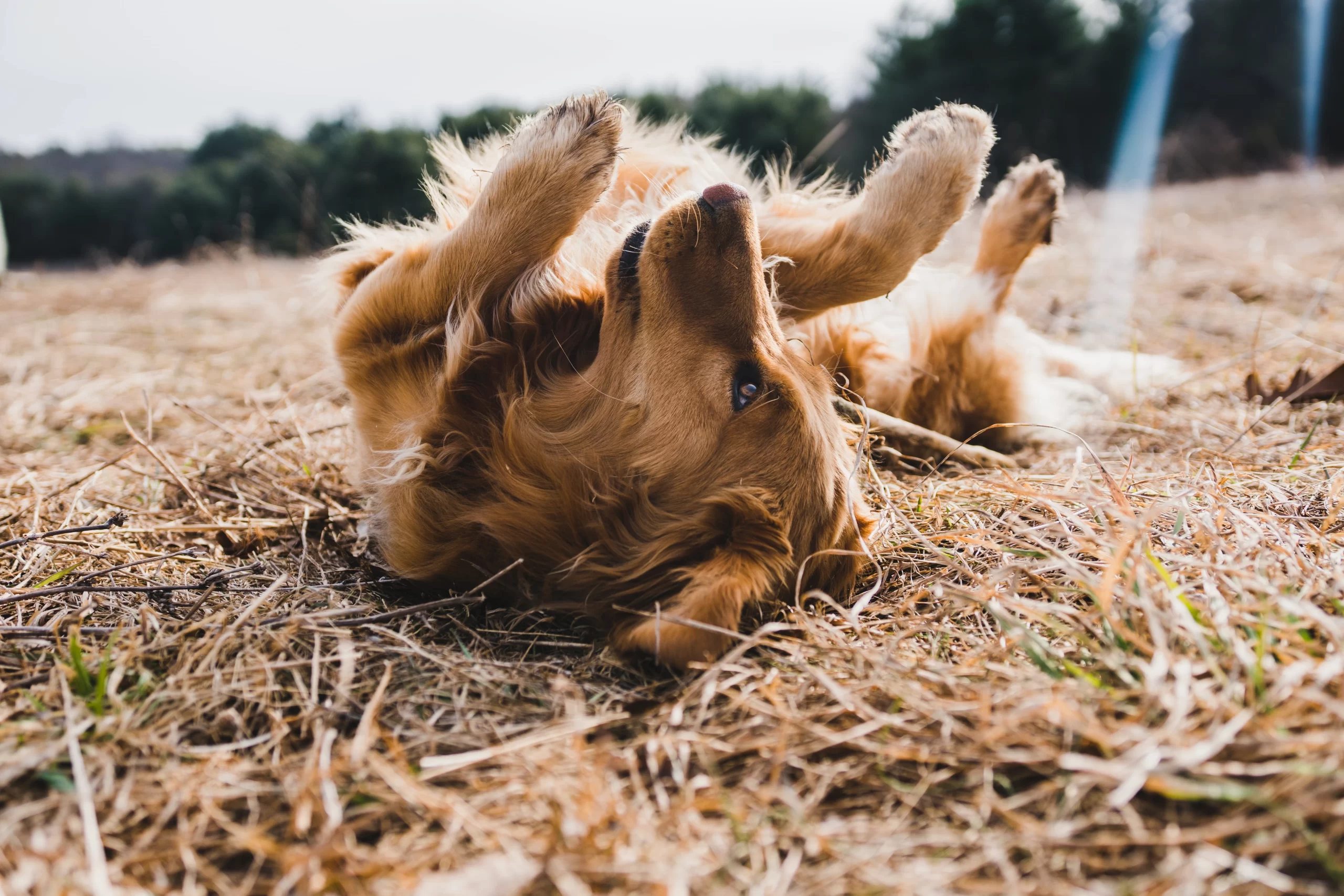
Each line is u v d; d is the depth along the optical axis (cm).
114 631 54
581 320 68
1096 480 72
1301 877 38
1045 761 44
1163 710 45
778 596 58
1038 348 101
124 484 84
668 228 59
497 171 68
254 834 41
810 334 84
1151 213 261
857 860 40
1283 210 246
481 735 49
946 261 180
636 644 54
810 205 85
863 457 73
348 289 80
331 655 55
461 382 66
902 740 46
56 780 44
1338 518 62
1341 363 89
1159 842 39
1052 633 54
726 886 39
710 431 59
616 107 68
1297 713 44
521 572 63
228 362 136
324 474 84
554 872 39
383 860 40
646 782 46
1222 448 81
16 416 108
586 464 61
